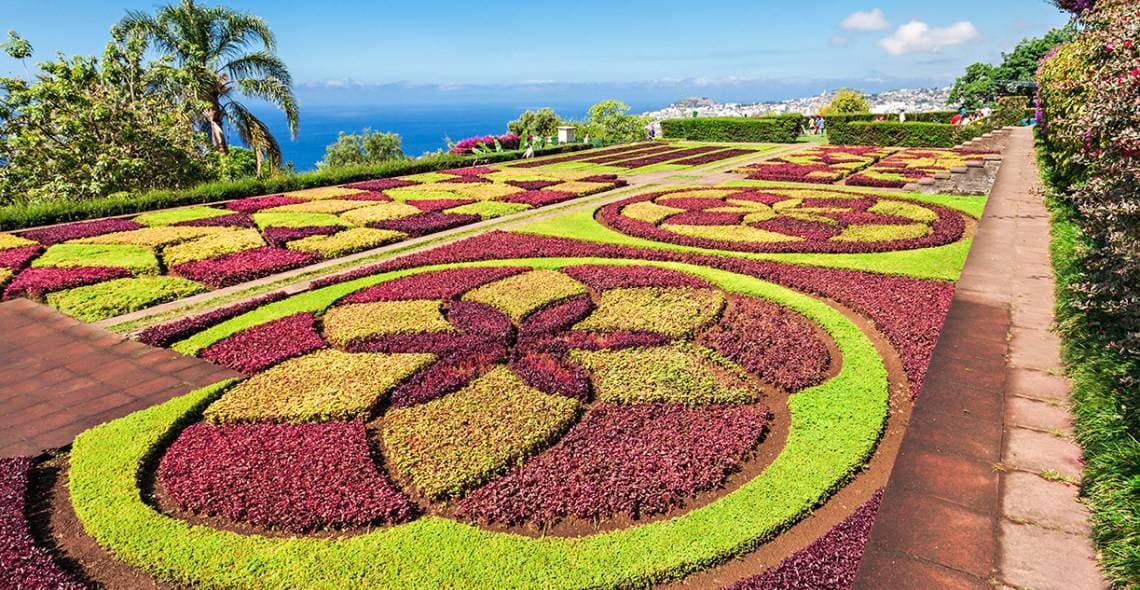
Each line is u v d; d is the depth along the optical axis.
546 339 8.21
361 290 10.45
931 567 3.04
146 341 8.44
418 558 4.32
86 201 18.42
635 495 5.00
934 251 12.36
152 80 23.03
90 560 4.46
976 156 28.22
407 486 5.29
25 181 19.94
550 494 5.04
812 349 7.73
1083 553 3.10
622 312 9.09
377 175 26.16
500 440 5.77
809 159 29.08
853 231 14.15
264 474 5.34
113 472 5.39
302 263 12.51
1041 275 7.75
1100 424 3.96
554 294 9.84
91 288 10.78
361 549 4.41
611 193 20.95
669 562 4.25
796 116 43.97
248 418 6.28
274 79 26.83
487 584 4.09
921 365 7.20
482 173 26.58
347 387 6.84
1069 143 10.72
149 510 4.90
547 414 6.21
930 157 28.64
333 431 6.02
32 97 19.61
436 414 6.29
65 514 5.00
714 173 26.09
